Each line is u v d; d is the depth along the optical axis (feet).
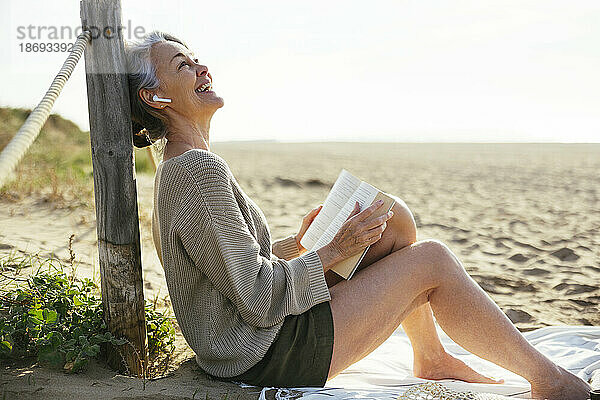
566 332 11.53
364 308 8.23
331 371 8.22
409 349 11.20
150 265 15.43
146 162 32.35
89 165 27.71
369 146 149.48
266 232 8.77
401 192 38.27
